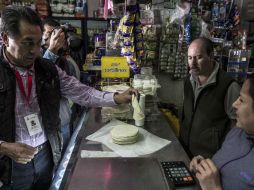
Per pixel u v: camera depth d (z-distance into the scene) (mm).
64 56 2053
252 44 3135
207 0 2938
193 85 1759
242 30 2996
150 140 1293
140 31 1924
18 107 1203
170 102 2631
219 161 969
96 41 2617
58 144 1438
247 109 825
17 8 1052
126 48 1907
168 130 1450
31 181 1342
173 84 2629
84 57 3252
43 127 1330
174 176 940
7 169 1199
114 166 1023
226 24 3004
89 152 1154
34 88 1274
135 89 1561
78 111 2352
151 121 1593
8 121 1154
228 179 896
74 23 3502
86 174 963
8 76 1153
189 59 1664
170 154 1160
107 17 2436
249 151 877
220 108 1613
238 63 2795
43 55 1815
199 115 1689
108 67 1912
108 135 1347
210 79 1623
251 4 3100
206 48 1600
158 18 2480
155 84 1697
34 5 2963
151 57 2471
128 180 926
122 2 2256
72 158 1125
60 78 1449
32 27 1041
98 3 3607
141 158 1096
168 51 2525
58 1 3164
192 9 2516
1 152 1048
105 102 1499
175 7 2527
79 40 2375
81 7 3254
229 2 3029
